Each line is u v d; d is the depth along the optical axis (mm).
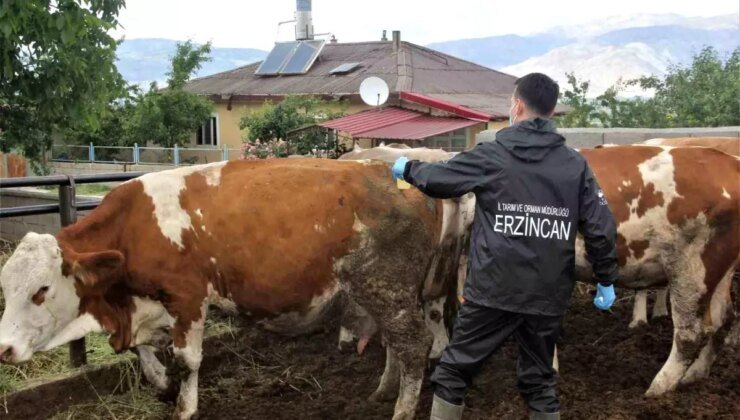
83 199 8016
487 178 3693
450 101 24281
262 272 4496
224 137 29375
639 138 8656
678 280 5051
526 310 3658
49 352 5320
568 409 4812
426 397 5113
